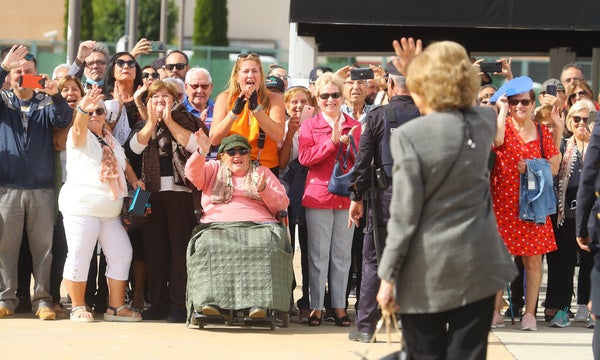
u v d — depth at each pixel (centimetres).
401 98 1703
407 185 1083
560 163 2070
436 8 2853
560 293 2062
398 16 2853
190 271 1847
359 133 1944
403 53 1373
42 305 1956
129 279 2103
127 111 2064
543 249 1952
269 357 1631
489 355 1709
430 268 1094
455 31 3300
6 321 1916
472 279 1094
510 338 1884
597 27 2853
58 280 2011
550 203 1936
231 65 4531
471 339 1106
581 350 1769
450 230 1093
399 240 1088
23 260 2031
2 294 1955
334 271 1970
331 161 1958
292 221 1998
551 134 2077
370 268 1758
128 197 1934
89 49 2316
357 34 3197
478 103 2177
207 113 2138
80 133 1888
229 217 1877
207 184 1898
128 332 1830
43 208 1944
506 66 2227
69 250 1923
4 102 1941
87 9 8819
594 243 1385
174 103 1958
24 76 1895
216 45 9481
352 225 1911
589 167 1454
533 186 1916
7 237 1936
